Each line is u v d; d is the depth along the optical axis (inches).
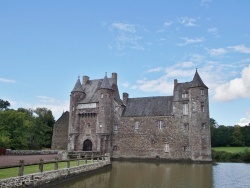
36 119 2669.8
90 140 1977.1
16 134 1995.6
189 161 1726.1
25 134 2076.8
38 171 745.0
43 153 1663.4
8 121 1983.3
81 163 1083.3
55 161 767.7
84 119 2033.7
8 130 1957.4
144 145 1895.9
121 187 721.0
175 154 1798.7
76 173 887.7
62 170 789.9
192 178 906.1
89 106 2021.4
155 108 1956.2
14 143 1979.6
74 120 2046.0
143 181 833.5
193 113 1759.4
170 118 1865.2
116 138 1975.9
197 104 1758.1
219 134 3090.6
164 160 1792.6
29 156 1342.3
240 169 1228.5
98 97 2014.0
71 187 713.0
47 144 2719.0
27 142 2311.8
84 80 2241.6
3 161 960.3
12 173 695.1
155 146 1865.2
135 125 1953.7
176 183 794.8
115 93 2137.1
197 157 1691.7
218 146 3061.0
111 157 1945.1
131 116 1977.1
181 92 1891.0
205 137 1718.8
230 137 3058.6
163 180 856.3
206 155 1690.5
